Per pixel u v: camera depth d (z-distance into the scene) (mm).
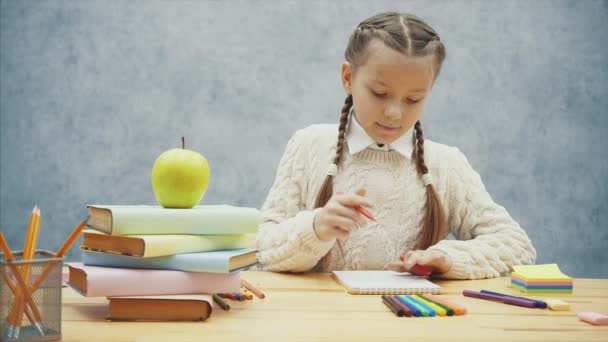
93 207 810
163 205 851
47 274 612
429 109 2338
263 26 2332
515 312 797
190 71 2326
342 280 980
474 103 2344
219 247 812
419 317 753
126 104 2322
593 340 656
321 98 2336
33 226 631
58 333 619
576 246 2363
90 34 2322
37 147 2322
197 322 708
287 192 1411
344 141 1398
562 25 2365
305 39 2332
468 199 1407
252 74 2332
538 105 2359
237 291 829
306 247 1094
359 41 1124
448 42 2340
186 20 2328
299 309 790
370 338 646
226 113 2326
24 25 2324
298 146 1440
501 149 2352
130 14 2324
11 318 596
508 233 1291
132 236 737
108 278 701
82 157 2320
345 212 1045
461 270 1090
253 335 650
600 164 2371
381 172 1370
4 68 2320
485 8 2350
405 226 1366
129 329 668
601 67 2371
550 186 2359
